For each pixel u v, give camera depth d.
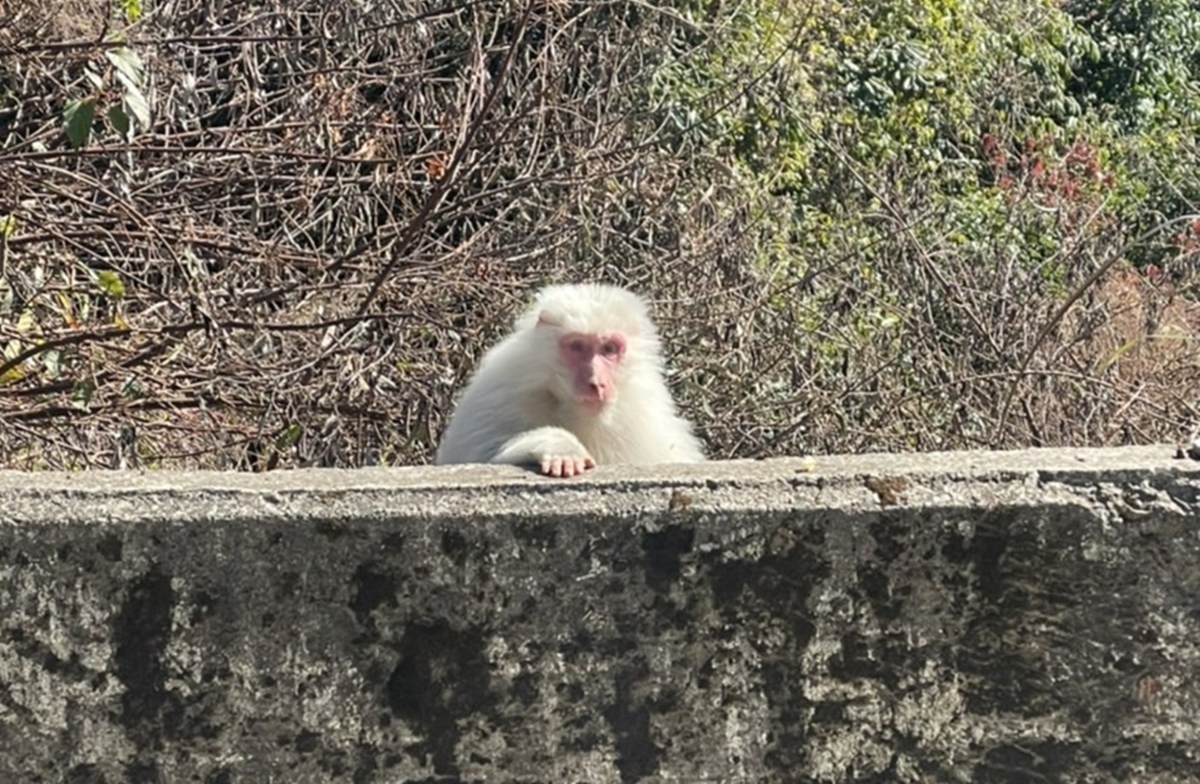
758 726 4.71
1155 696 4.68
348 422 10.97
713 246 12.75
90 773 4.67
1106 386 11.79
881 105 22.47
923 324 12.71
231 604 4.62
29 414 9.59
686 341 12.33
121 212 9.60
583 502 4.64
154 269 10.59
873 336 13.09
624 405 8.20
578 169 12.41
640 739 4.71
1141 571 4.63
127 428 9.86
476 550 4.63
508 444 6.41
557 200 12.67
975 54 24.84
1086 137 25.83
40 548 4.56
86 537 4.57
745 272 12.90
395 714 4.69
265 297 9.92
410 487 4.66
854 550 4.63
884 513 4.61
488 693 4.69
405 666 4.68
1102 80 30.94
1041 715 4.70
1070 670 4.68
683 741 4.71
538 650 4.67
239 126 10.73
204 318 9.27
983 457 4.87
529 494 4.65
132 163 10.02
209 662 4.64
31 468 9.90
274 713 4.67
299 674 4.66
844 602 4.66
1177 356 13.59
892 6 23.50
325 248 11.14
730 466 4.88
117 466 9.84
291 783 4.70
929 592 4.66
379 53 12.95
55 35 9.90
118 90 9.58
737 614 4.66
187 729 4.67
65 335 9.43
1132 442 12.11
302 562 4.62
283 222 11.03
